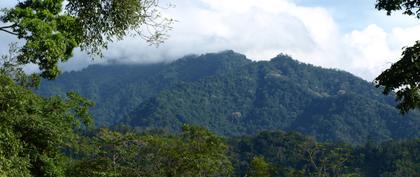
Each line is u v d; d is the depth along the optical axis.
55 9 19.27
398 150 147.75
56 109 26.88
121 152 45.31
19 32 17.80
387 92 14.70
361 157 151.25
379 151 151.12
